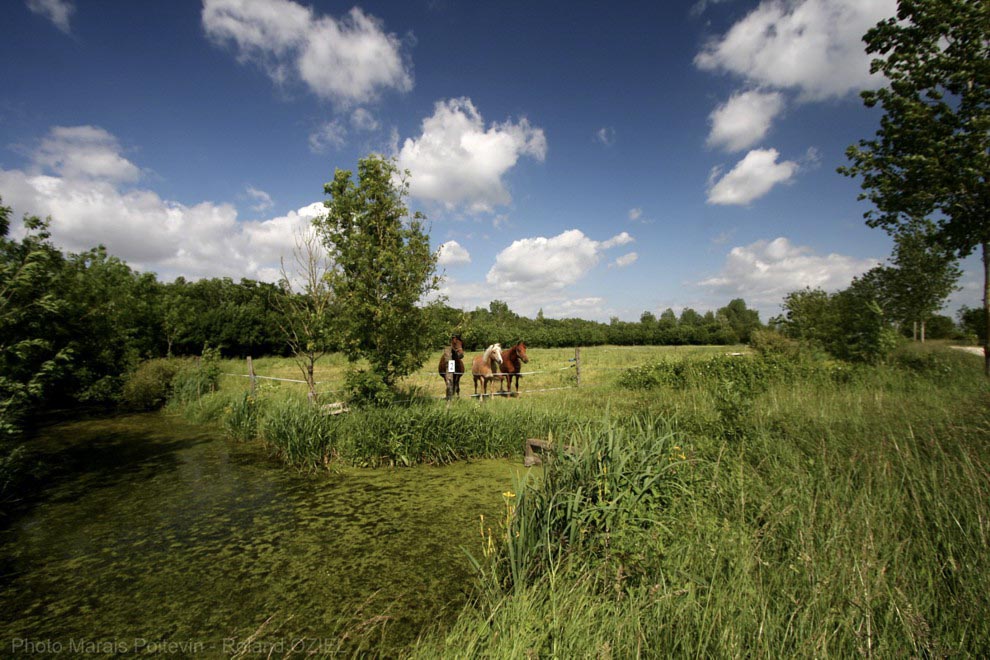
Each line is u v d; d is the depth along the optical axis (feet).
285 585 11.85
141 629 10.14
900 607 7.32
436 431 23.57
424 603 10.85
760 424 18.94
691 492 12.20
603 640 7.09
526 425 24.75
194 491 19.77
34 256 25.61
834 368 34.47
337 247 27.35
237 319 107.96
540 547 10.27
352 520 16.07
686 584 8.30
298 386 43.21
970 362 41.27
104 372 44.65
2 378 22.49
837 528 9.40
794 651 6.60
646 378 39.75
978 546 8.89
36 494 19.75
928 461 13.44
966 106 29.07
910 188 32.07
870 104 33.06
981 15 27.71
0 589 12.01
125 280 59.21
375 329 27.02
